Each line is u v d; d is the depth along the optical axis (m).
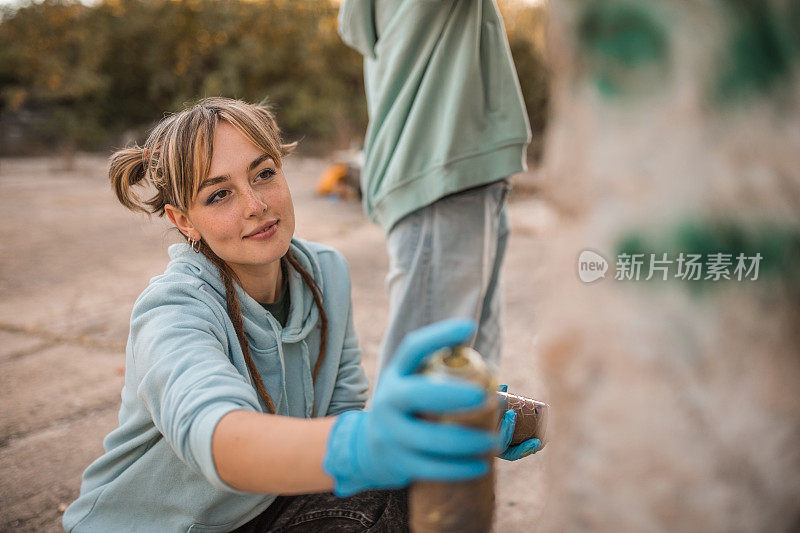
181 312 1.17
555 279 0.67
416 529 0.70
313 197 9.33
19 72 16.89
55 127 16.47
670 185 0.59
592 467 0.64
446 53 1.85
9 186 10.11
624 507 0.62
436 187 1.88
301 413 1.39
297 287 1.38
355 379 1.53
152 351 1.10
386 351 1.97
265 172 1.25
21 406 2.83
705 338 0.59
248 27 17.78
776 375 0.59
